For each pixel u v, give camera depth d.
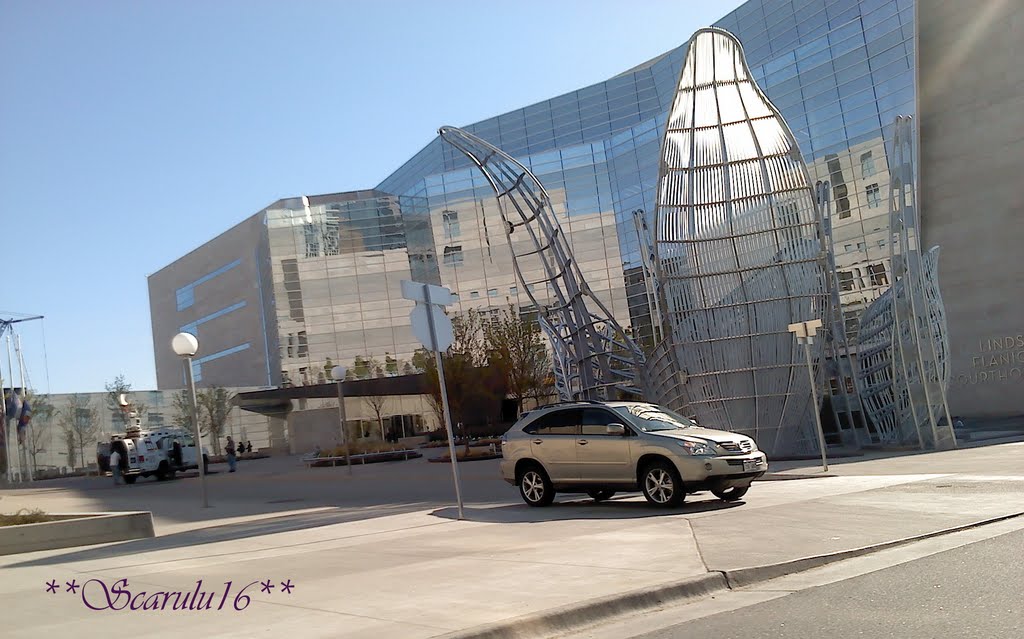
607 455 14.50
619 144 63.91
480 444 46.00
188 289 94.44
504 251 64.88
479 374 45.41
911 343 24.73
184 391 71.56
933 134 39.91
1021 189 37.84
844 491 14.70
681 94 24.55
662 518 12.55
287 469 43.59
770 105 24.14
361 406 70.56
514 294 64.31
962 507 11.95
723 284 24.27
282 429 71.88
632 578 8.14
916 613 6.51
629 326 62.38
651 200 61.09
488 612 7.03
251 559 10.73
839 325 29.19
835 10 54.34
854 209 49.44
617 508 14.48
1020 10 38.12
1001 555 8.52
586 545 10.27
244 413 73.56
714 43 24.23
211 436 71.25
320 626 6.84
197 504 24.80
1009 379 37.41
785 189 24.08
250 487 31.78
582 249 63.84
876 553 9.34
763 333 23.98
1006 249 38.03
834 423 30.80
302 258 70.75
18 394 57.28
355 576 9.00
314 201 81.31
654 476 14.05
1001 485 14.04
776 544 9.71
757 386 24.08
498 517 13.98
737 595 7.83
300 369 69.38
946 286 39.34
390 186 85.81
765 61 55.66
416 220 69.00
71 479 55.03
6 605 8.34
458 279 65.31
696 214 24.39
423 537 11.88
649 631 6.67
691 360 24.34
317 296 70.31
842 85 50.22
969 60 39.22
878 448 26.28
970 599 6.81
